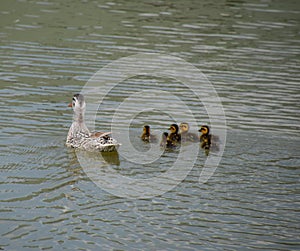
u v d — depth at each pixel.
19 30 23.31
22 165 12.98
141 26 24.30
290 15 26.27
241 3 28.00
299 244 9.92
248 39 23.14
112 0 28.11
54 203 11.22
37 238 9.95
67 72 19.38
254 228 10.45
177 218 10.79
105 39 22.61
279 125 15.80
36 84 18.31
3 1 27.09
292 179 12.52
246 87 18.61
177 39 22.81
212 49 21.91
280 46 22.44
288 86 18.72
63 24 24.22
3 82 18.30
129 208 11.12
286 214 10.98
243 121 16.08
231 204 11.38
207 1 28.22
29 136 14.70
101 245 9.78
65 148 14.24
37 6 26.64
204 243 9.92
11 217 10.61
